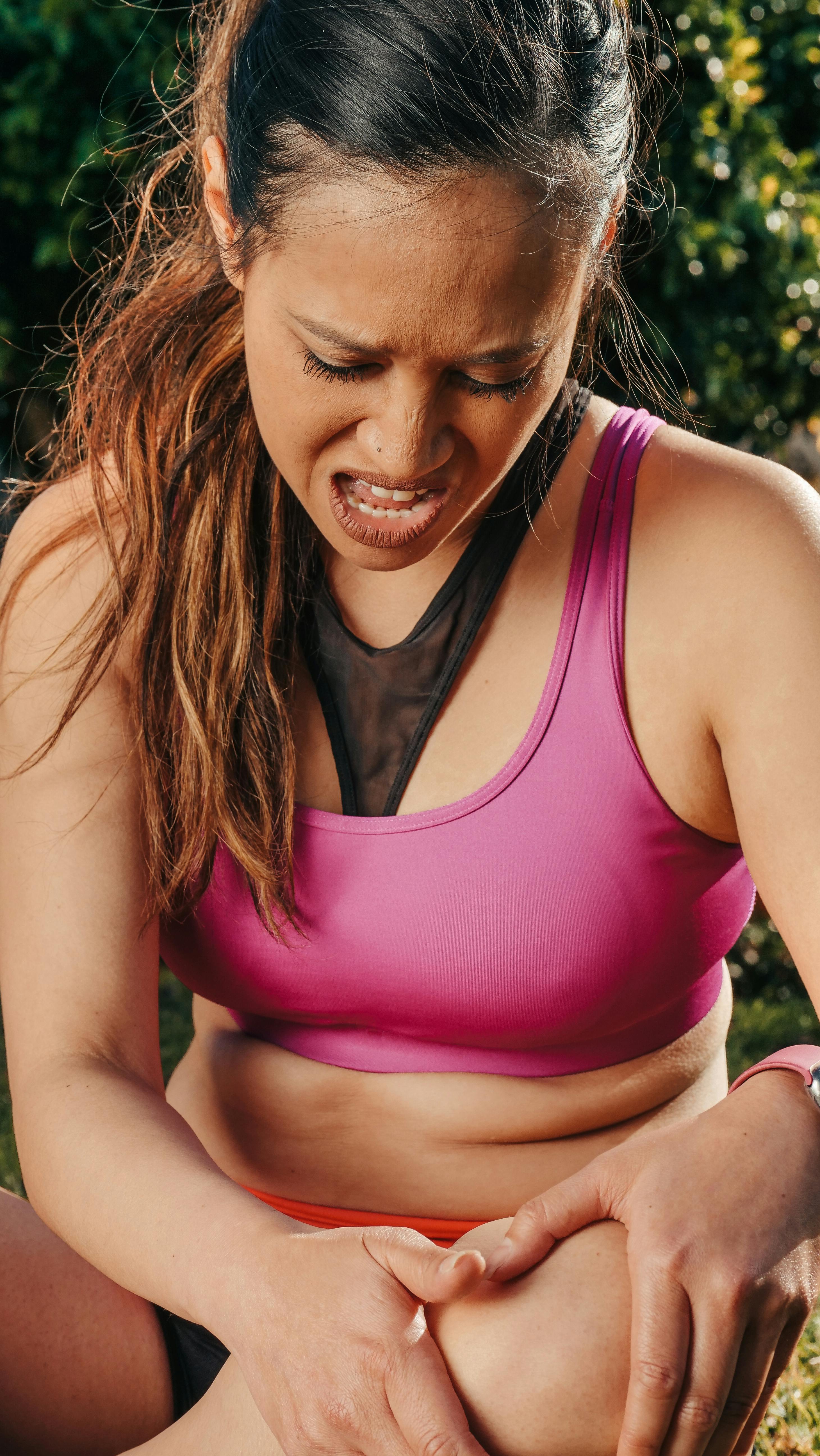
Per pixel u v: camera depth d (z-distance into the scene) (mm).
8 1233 1332
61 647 1408
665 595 1244
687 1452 1048
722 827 1286
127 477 1384
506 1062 1355
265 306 1035
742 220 4004
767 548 1218
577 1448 1039
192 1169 1209
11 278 3928
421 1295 1038
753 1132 1101
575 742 1256
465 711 1293
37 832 1379
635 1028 1368
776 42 4398
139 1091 1303
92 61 3619
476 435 1055
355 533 1110
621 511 1278
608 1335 1038
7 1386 1305
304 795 1335
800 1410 1649
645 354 3822
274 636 1325
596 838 1256
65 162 3713
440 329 966
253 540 1331
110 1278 1279
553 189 958
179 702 1357
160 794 1365
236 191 1063
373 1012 1352
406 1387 1025
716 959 1382
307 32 971
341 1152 1421
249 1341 1084
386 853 1284
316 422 1049
